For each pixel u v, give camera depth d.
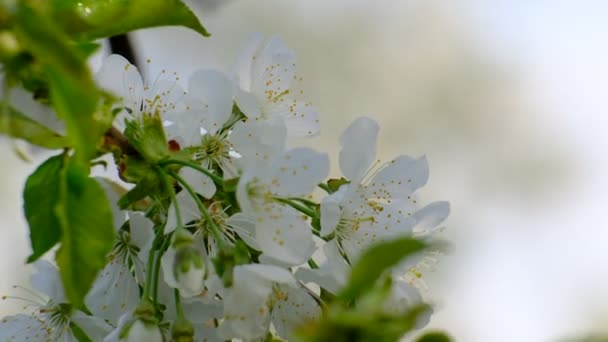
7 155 0.75
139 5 0.40
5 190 0.75
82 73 0.37
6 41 0.38
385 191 0.44
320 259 0.44
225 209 0.42
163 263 0.41
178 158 0.41
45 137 0.39
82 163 0.38
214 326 0.42
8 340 0.43
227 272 0.40
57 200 0.40
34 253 0.40
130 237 0.42
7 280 0.68
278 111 0.45
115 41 0.53
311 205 0.42
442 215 0.44
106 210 0.39
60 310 0.43
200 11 0.73
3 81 0.38
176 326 0.41
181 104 0.43
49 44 0.37
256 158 0.42
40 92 0.39
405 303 0.40
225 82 0.43
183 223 0.42
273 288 0.42
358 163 0.42
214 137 0.43
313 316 0.42
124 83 0.43
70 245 0.39
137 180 0.41
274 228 0.41
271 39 0.45
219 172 0.43
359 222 0.43
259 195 0.41
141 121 0.42
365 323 0.35
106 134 0.41
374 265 0.35
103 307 0.42
